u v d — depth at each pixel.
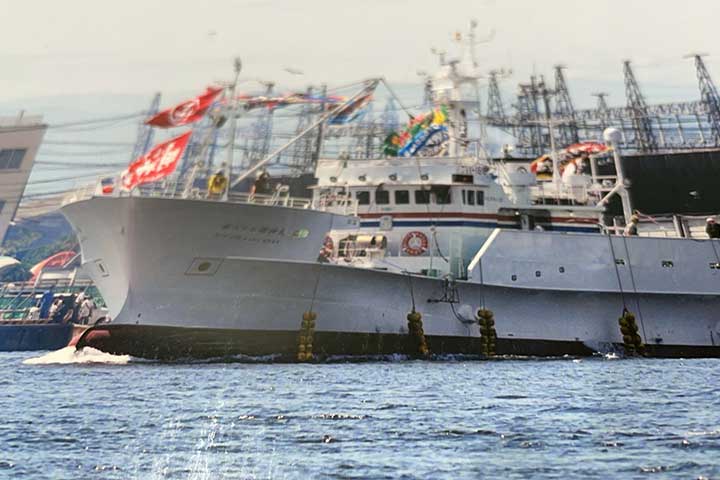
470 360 133.12
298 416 72.25
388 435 63.59
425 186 143.00
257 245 120.06
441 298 133.62
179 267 117.88
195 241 116.88
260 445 60.31
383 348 129.38
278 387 92.69
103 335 123.06
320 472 52.47
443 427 66.62
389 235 142.75
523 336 138.75
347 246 142.12
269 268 120.88
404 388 92.06
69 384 95.94
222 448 59.44
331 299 125.94
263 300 122.31
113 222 117.00
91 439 62.66
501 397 84.25
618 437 61.66
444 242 142.12
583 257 142.12
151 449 59.22
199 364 119.00
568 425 67.00
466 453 57.09
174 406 78.12
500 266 137.50
